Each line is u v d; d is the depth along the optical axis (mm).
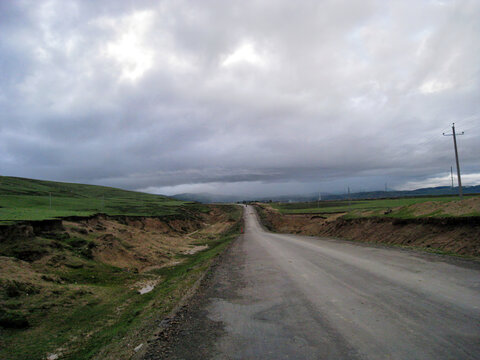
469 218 16438
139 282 17828
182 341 5570
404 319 5590
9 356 7969
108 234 24906
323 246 20453
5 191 73375
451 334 4773
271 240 30141
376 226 27297
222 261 16969
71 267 17000
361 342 4750
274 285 9562
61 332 9773
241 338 5434
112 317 11273
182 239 46094
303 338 5148
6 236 16672
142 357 5055
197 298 8844
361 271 10477
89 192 116688
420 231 20078
